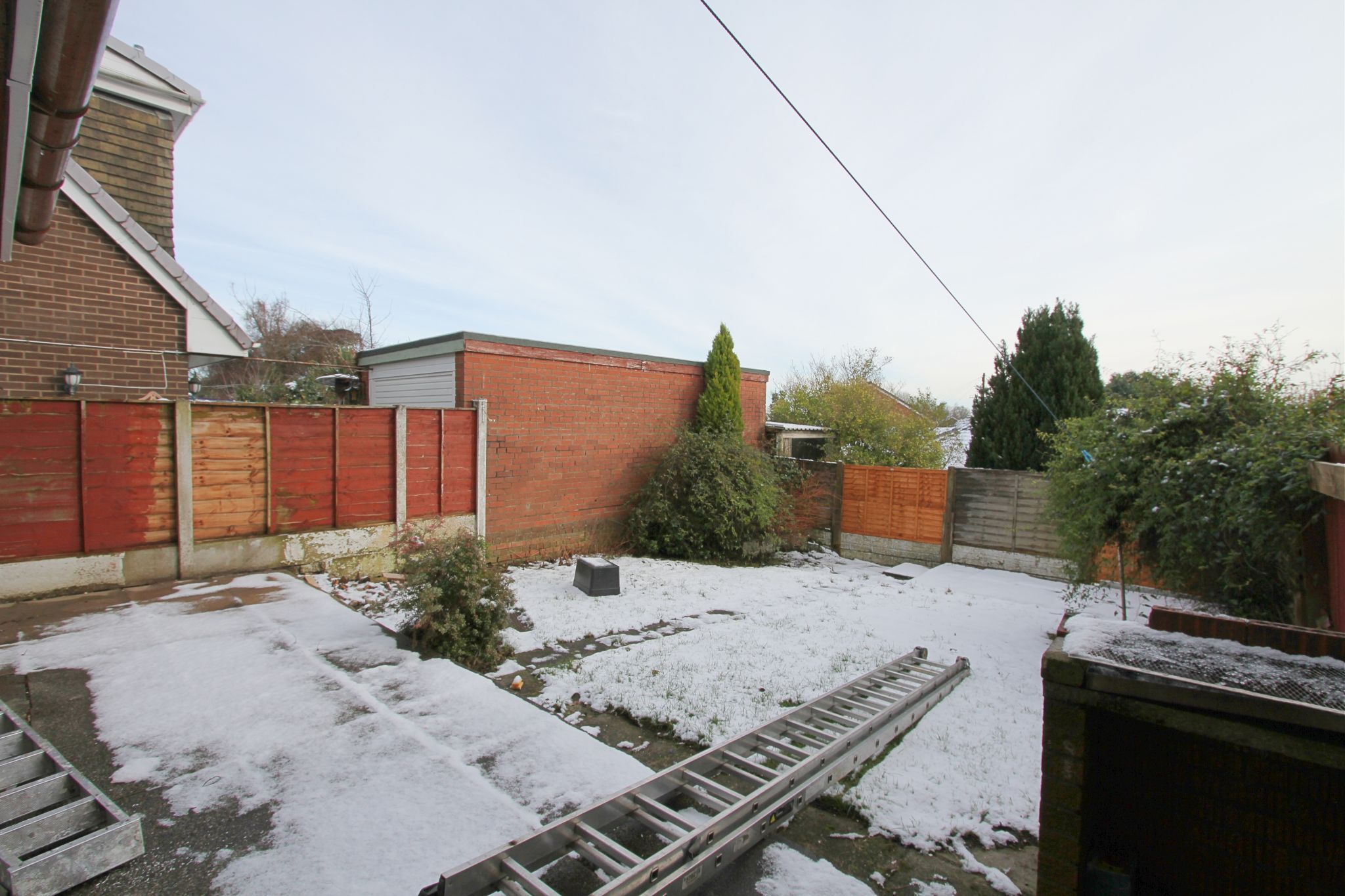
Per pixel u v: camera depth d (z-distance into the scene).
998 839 2.85
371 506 7.84
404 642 5.02
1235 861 1.73
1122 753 1.92
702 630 6.14
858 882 2.53
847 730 3.78
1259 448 4.74
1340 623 4.17
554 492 10.17
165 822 2.68
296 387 14.70
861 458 15.65
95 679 4.07
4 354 5.98
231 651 4.64
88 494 5.86
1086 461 6.25
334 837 2.61
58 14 2.28
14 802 2.53
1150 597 7.25
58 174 3.62
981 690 4.76
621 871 2.29
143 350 6.81
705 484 11.07
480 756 3.37
